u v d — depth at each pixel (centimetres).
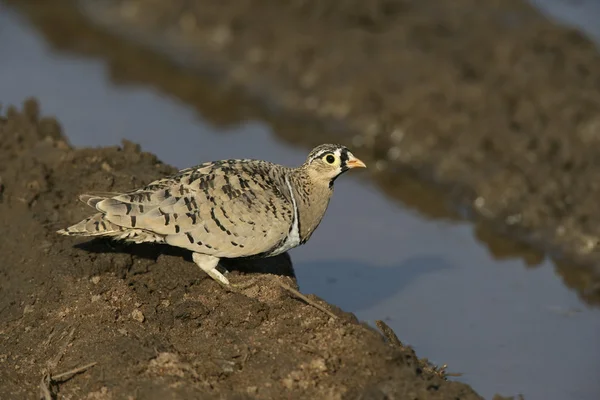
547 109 1769
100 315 1097
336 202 1744
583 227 1557
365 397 930
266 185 1120
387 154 1895
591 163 1656
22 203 1319
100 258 1175
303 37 2155
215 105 2147
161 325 1088
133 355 1019
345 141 1950
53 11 2691
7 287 1198
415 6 2153
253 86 2167
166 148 1888
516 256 1570
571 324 1345
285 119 2052
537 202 1619
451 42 1997
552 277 1493
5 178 1380
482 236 1633
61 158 1401
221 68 2269
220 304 1117
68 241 1238
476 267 1519
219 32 2334
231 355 1017
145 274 1177
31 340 1091
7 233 1288
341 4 2170
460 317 1364
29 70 2305
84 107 2089
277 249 1145
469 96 1858
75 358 1038
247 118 2081
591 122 1712
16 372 1052
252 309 1090
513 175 1678
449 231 1650
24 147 1513
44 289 1158
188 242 1094
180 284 1158
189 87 2230
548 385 1194
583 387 1188
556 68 1853
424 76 1941
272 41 2223
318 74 2078
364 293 1427
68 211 1306
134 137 1934
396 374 966
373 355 983
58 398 998
